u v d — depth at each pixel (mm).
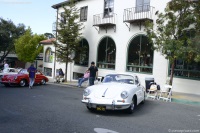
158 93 13938
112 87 8094
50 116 7348
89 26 22703
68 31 20750
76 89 15953
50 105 9281
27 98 10914
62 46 21422
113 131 5957
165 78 16109
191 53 11750
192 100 11844
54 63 27453
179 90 15375
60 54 21516
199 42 11766
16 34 38094
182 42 12109
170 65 15852
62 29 20953
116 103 7453
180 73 15414
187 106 10641
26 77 16422
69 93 13414
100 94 7734
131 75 9711
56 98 11266
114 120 7141
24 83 16344
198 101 11492
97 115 7715
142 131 6078
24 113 7664
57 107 8906
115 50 19922
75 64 24391
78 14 22062
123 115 7926
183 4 12445
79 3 24062
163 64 16266
